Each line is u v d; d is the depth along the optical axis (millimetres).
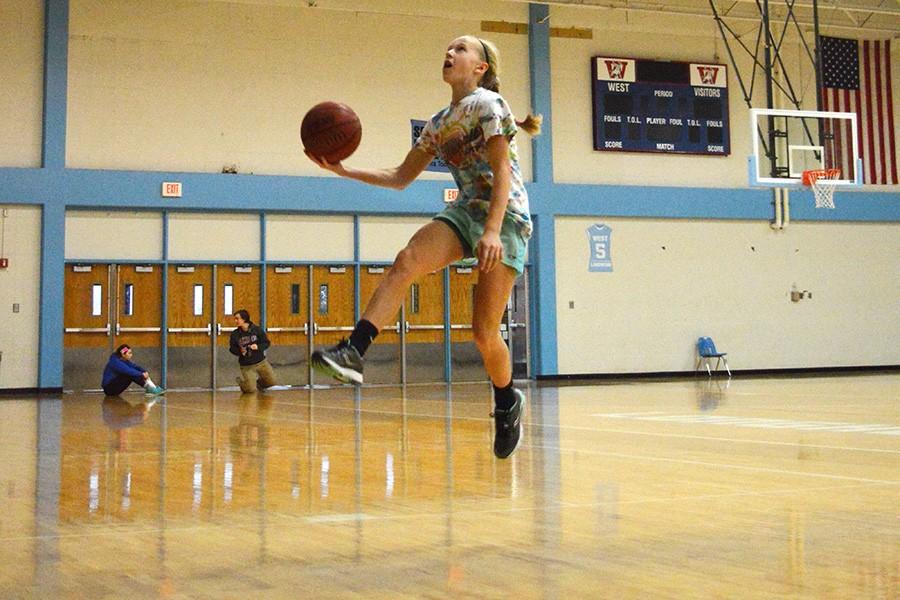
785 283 23203
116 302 19359
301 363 20312
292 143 20188
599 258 21922
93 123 19172
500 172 3488
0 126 18719
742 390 15984
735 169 22922
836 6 21828
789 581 3016
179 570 3299
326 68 20406
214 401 15281
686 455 6742
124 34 19375
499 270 3656
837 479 5422
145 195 19188
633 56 22219
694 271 22562
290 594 2943
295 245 20312
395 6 20766
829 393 14602
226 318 19906
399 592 2947
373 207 20469
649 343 22156
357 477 5766
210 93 19781
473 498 4859
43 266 18656
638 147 22094
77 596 2939
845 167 22875
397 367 21000
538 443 7707
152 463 6641
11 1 18859
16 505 4812
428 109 20953
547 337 21422
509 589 2961
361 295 20719
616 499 4758
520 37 21578
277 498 4965
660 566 3252
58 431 9547
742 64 23000
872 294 23766
